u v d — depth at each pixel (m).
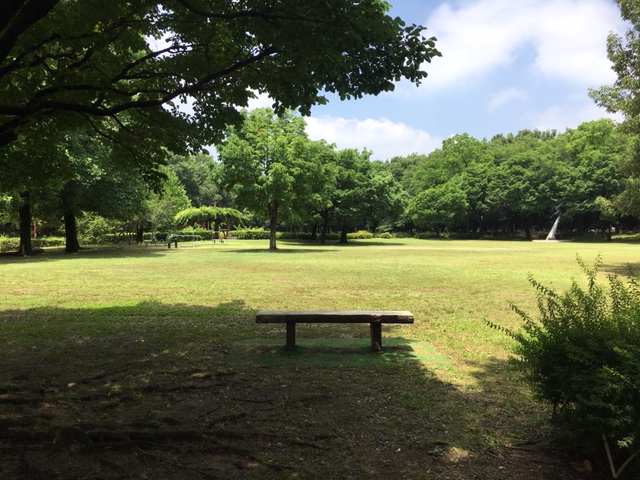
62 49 6.78
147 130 7.77
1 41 4.37
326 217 48.38
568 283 13.65
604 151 54.66
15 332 7.48
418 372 5.46
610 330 3.18
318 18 4.60
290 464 3.36
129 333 7.45
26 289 12.40
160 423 4.04
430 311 9.27
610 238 54.25
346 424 4.04
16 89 6.80
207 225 66.44
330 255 27.25
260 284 13.45
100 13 5.69
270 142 29.59
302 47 4.94
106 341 6.95
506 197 60.22
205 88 6.66
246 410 4.35
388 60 5.09
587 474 3.20
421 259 23.83
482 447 3.62
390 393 4.77
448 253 29.47
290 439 3.72
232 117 7.44
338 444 3.66
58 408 4.46
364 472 3.25
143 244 43.97
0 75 5.56
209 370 5.54
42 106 5.57
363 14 4.64
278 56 5.64
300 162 30.00
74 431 3.76
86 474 3.26
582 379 3.03
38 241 40.19
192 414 4.27
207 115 7.47
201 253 29.11
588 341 3.12
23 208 26.66
